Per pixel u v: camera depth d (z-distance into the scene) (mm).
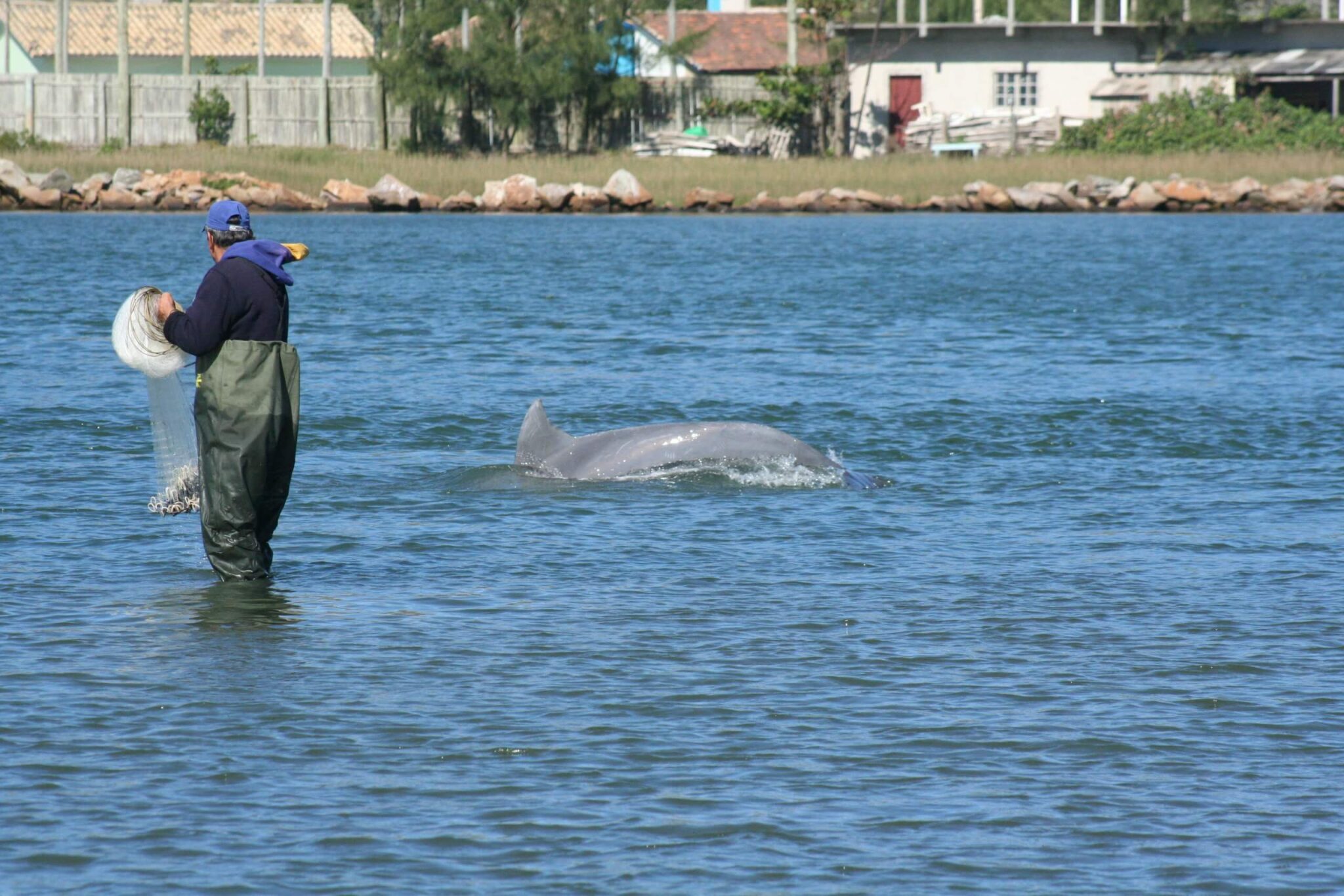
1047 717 29672
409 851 23844
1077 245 157500
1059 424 62344
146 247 146375
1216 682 31781
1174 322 96062
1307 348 84562
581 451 52312
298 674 31750
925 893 22781
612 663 32656
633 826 24812
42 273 120875
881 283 119125
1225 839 24562
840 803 25766
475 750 27766
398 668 32219
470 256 142500
